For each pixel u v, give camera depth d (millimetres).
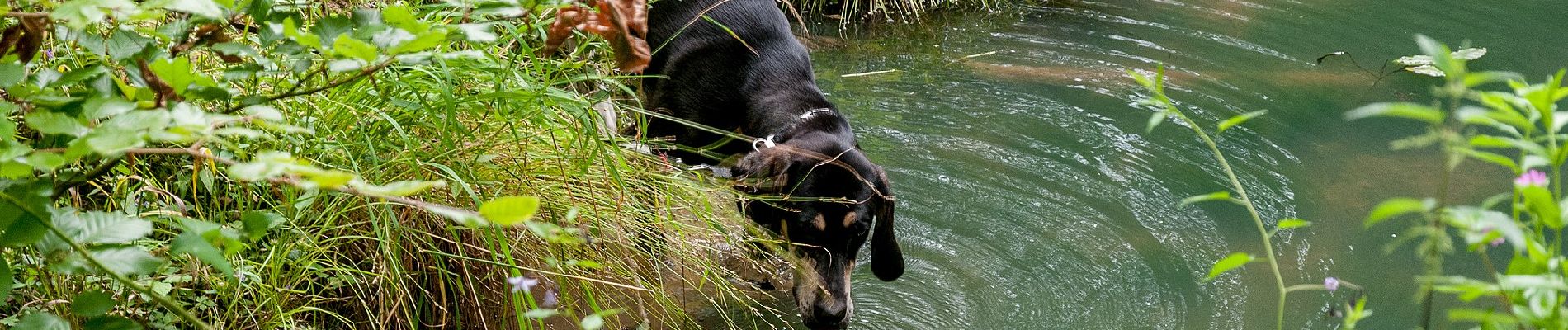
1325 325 3887
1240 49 7152
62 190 2004
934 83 6312
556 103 3221
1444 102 6266
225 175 2898
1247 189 4992
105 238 1758
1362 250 4430
